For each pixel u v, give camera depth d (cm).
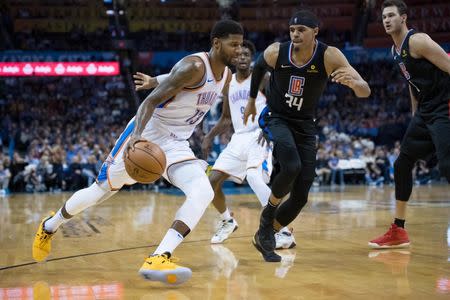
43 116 1770
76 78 1939
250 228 570
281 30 2083
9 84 1877
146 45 1978
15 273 347
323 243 465
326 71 358
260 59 378
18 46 1933
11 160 1304
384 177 1438
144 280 326
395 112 1833
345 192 1133
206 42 2012
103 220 651
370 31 1964
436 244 455
